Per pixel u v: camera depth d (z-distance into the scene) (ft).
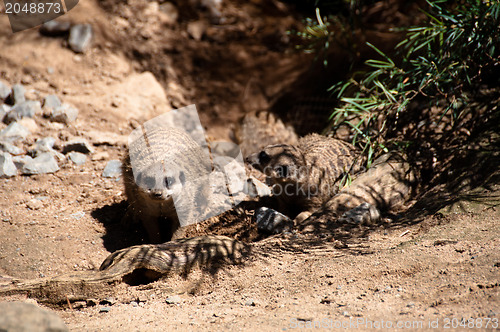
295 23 51.13
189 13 51.65
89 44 44.16
